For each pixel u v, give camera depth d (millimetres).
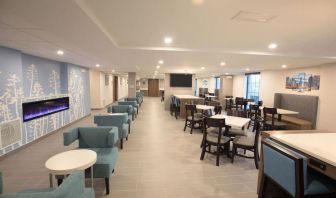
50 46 3465
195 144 4375
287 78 6961
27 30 2449
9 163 3225
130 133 5305
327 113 5371
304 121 5766
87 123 6555
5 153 3420
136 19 2209
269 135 2238
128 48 3645
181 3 1770
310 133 2330
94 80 9883
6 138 3434
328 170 1559
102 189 2473
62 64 5918
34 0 1558
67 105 6043
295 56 4172
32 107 4246
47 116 4871
